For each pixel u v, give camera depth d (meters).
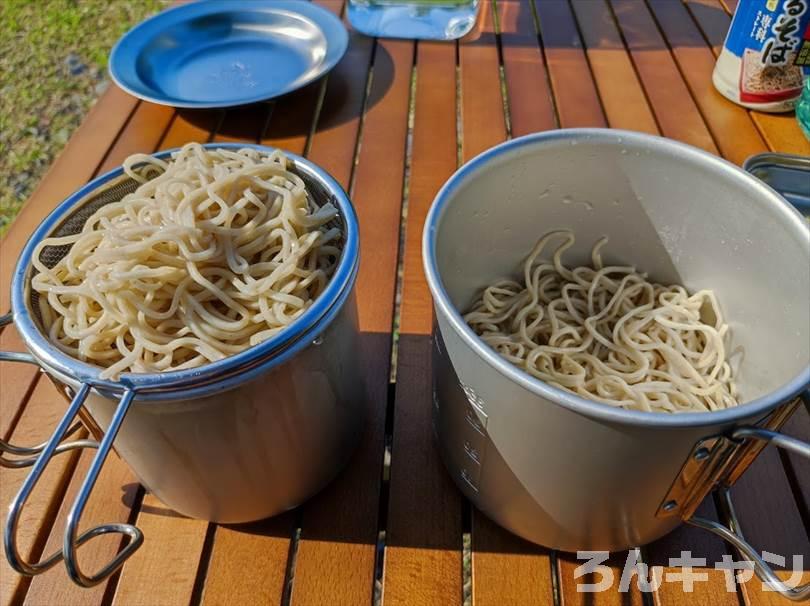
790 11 0.42
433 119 0.48
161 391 0.19
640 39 0.55
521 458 0.21
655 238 0.31
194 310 0.23
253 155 0.28
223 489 0.24
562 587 0.26
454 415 0.24
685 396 0.28
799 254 0.23
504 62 0.53
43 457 0.19
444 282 0.28
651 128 0.46
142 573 0.26
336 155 0.45
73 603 0.26
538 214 0.30
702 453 0.19
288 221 0.25
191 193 0.24
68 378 0.20
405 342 0.34
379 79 0.52
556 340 0.30
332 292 0.22
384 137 0.47
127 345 0.23
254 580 0.26
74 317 0.23
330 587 0.26
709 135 0.46
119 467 0.30
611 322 0.32
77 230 0.26
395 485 0.29
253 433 0.22
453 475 0.27
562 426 0.19
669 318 0.31
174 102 0.45
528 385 0.18
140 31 0.52
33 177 0.67
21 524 0.28
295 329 0.20
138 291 0.23
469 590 0.29
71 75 0.80
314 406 0.24
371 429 0.31
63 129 0.72
